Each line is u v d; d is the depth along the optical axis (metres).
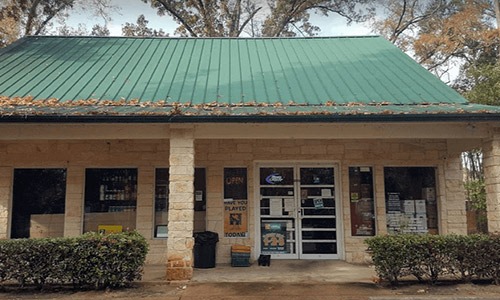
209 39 15.20
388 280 8.19
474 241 8.07
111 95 10.17
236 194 11.47
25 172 11.36
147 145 11.48
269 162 11.69
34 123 8.58
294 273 9.56
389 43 14.69
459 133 9.36
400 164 11.60
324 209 11.64
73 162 11.30
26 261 7.77
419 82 11.20
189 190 8.84
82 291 7.78
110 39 14.78
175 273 8.55
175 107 8.72
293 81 11.43
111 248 7.93
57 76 11.27
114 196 11.45
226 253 11.14
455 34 24.75
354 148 11.61
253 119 8.63
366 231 11.40
